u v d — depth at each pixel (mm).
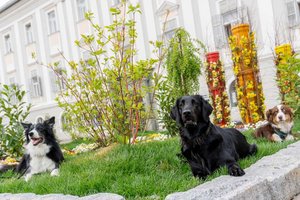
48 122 6543
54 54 25250
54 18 25391
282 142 5965
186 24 18094
